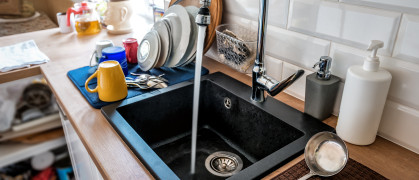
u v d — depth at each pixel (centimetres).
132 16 170
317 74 86
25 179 198
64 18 168
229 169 99
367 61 72
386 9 74
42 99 182
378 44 69
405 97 76
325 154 71
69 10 166
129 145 79
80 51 144
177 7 121
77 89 110
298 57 99
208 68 127
